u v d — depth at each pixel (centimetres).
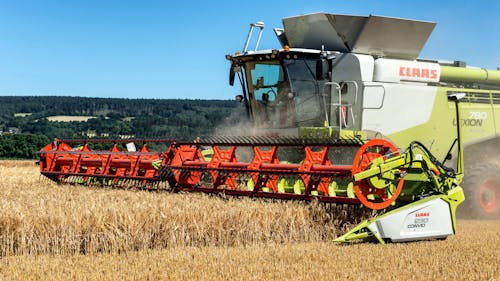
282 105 1099
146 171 1049
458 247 728
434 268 600
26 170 1964
